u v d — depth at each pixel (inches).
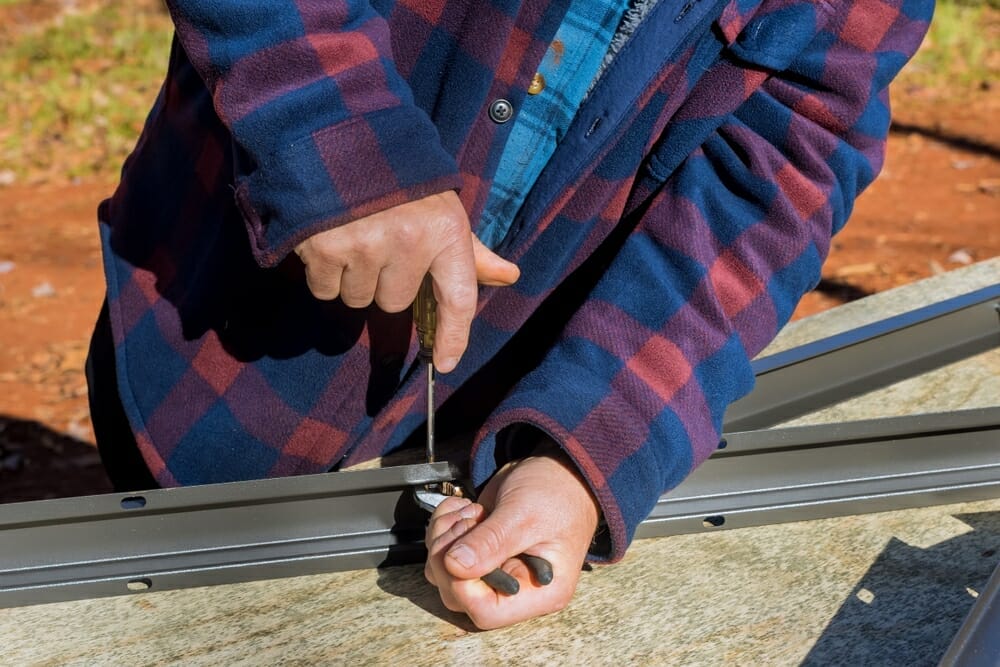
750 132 41.5
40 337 151.2
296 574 39.2
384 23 36.0
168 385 45.9
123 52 273.6
